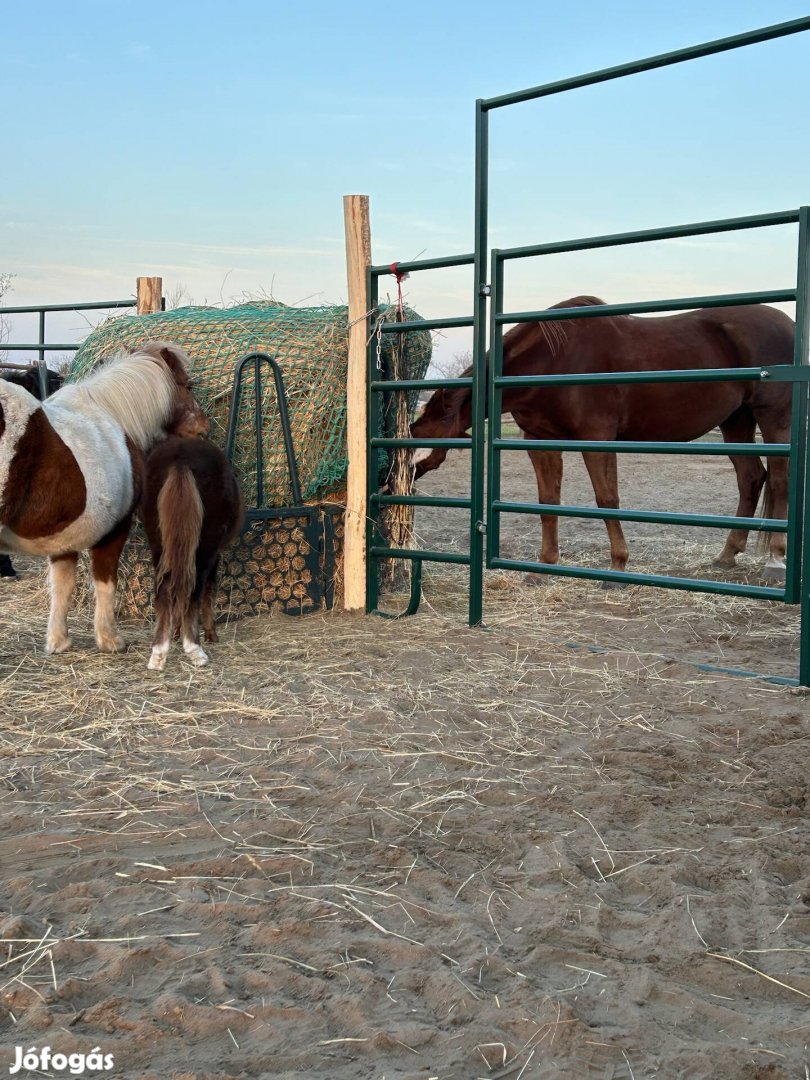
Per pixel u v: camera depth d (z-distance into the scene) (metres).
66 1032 1.83
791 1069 1.77
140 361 4.96
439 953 2.13
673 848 2.67
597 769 3.26
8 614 5.69
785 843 2.70
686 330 6.89
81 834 2.75
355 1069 1.76
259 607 5.66
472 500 5.25
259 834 2.74
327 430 5.68
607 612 5.72
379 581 6.19
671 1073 1.75
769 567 6.36
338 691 4.11
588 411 6.38
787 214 4.01
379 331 5.60
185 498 4.20
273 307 6.35
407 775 3.21
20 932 2.20
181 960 2.10
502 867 2.57
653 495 11.22
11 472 4.06
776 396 7.12
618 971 2.08
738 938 2.21
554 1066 1.77
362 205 5.50
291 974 2.03
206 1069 1.75
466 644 4.93
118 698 3.99
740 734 3.61
